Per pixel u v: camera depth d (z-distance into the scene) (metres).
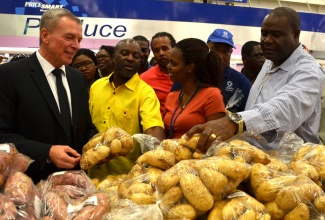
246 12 4.93
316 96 1.87
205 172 1.17
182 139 1.46
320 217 1.12
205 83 2.11
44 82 1.93
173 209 1.16
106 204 1.23
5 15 4.24
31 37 4.34
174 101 2.23
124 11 4.54
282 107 1.66
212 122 1.50
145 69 3.88
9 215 1.09
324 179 1.30
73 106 2.03
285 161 1.47
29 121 1.88
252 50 3.74
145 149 1.74
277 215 1.16
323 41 5.33
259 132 1.58
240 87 2.94
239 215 1.12
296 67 1.99
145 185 1.32
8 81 1.87
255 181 1.23
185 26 4.74
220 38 3.21
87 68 3.44
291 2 5.85
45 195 1.28
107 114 2.28
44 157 1.69
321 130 2.17
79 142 2.04
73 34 1.93
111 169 1.84
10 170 1.34
